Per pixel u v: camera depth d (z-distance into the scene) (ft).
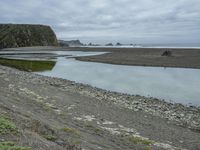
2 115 42.06
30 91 98.53
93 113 73.87
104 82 139.85
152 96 107.86
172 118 75.97
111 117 71.31
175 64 215.51
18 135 34.24
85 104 84.74
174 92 115.44
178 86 128.98
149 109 84.64
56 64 228.84
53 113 67.15
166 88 124.16
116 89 121.49
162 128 65.16
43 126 45.37
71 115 69.21
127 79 149.59
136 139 53.42
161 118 75.10
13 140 32.09
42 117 57.77
